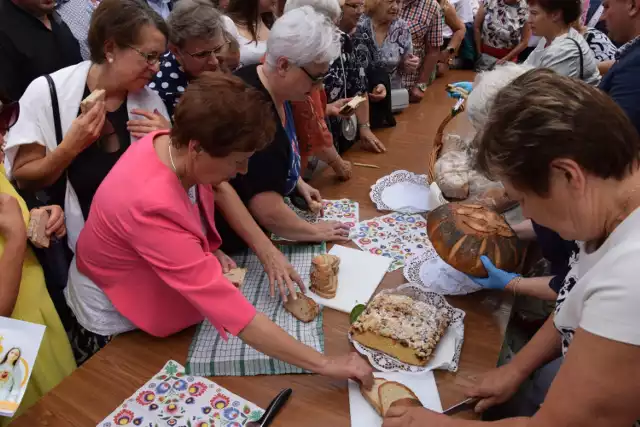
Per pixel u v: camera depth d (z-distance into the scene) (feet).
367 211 6.91
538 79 2.51
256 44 8.61
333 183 7.72
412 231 6.40
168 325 4.72
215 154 3.81
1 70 7.67
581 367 2.42
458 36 13.91
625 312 2.26
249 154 3.95
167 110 6.69
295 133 6.73
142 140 4.45
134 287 4.62
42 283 5.13
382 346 4.54
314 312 4.97
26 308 4.88
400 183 7.52
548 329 4.09
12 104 4.39
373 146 8.75
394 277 5.57
